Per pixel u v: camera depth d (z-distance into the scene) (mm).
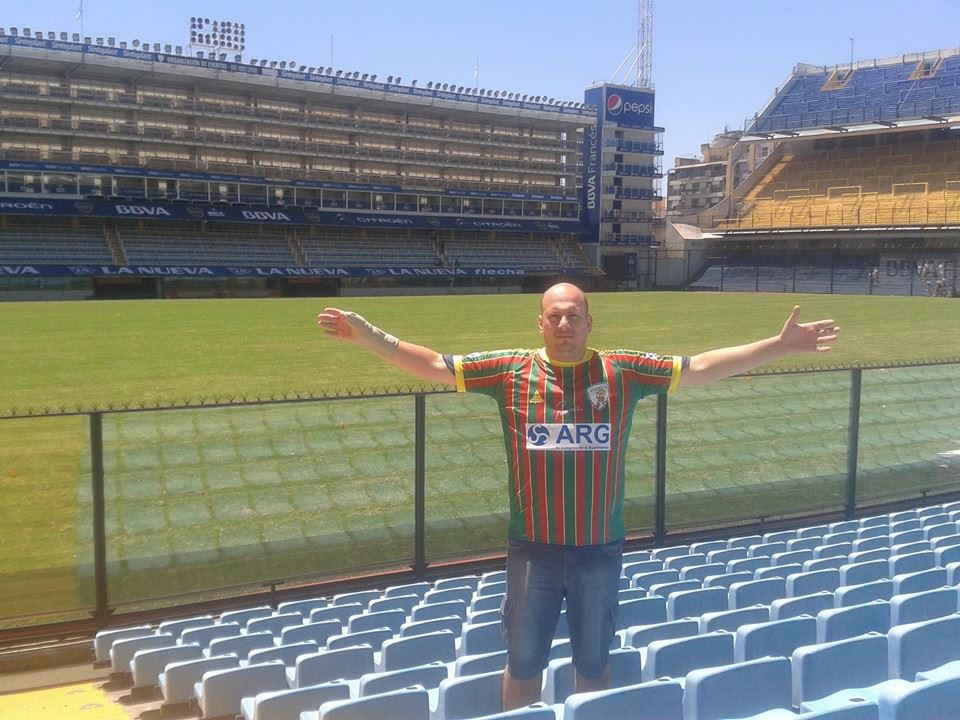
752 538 8555
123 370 19312
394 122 67375
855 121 65375
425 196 68375
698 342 27328
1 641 6680
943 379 13836
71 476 10172
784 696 3289
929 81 68438
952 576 5395
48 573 7742
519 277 70688
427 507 9078
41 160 54219
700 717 3127
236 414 10719
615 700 2926
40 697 5535
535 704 3428
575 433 3322
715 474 10375
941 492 10195
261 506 8828
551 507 3369
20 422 12672
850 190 66688
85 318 34281
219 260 58438
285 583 7625
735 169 93125
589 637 3441
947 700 2701
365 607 6742
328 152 64250
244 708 4242
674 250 76500
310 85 62219
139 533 8344
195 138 59156
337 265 62562
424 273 65062
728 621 4672
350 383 17297
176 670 4848
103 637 6297
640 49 77062
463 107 68188
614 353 3418
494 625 4887
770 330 31156
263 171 61812
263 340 25719
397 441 10289
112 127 56344
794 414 12180
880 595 5082
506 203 72312
